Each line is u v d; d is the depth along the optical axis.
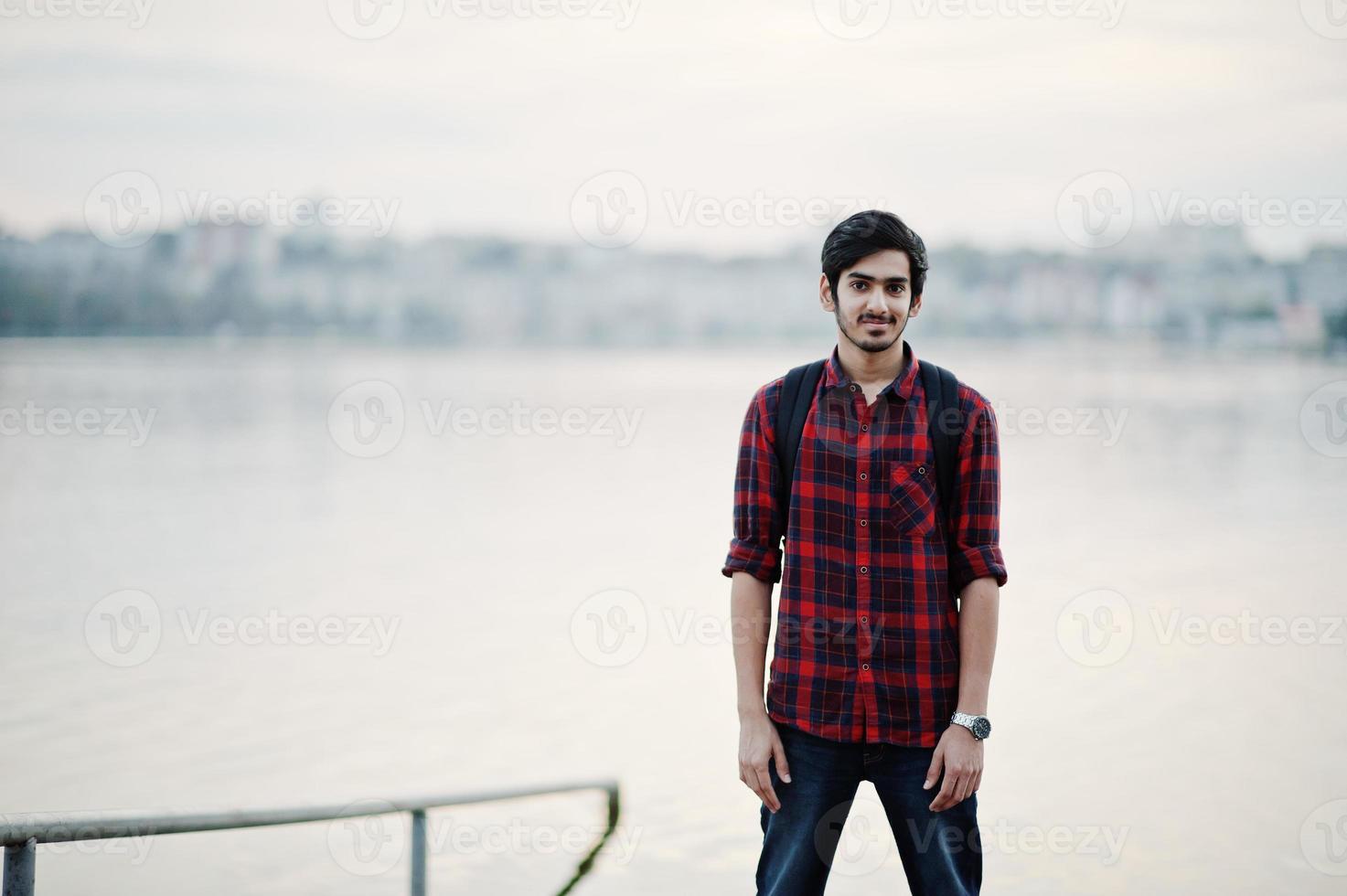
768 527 2.66
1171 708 8.50
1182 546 15.84
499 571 14.94
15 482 23.66
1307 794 6.69
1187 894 5.32
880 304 2.52
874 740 2.56
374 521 19.14
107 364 65.06
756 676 2.64
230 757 7.73
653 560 15.72
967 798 2.57
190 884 5.55
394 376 62.34
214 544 16.77
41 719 8.54
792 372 2.69
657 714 8.80
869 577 2.57
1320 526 17.47
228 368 65.38
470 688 9.58
